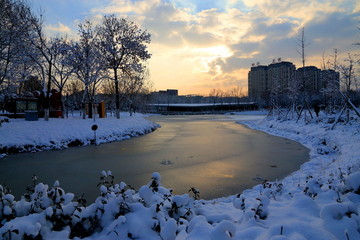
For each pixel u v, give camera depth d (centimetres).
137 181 756
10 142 1277
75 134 1589
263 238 250
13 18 1797
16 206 295
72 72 2384
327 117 1977
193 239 258
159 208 312
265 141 1644
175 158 1103
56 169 909
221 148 1373
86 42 2448
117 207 306
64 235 272
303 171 845
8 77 1972
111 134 1783
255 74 13450
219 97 13225
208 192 655
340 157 930
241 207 371
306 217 296
